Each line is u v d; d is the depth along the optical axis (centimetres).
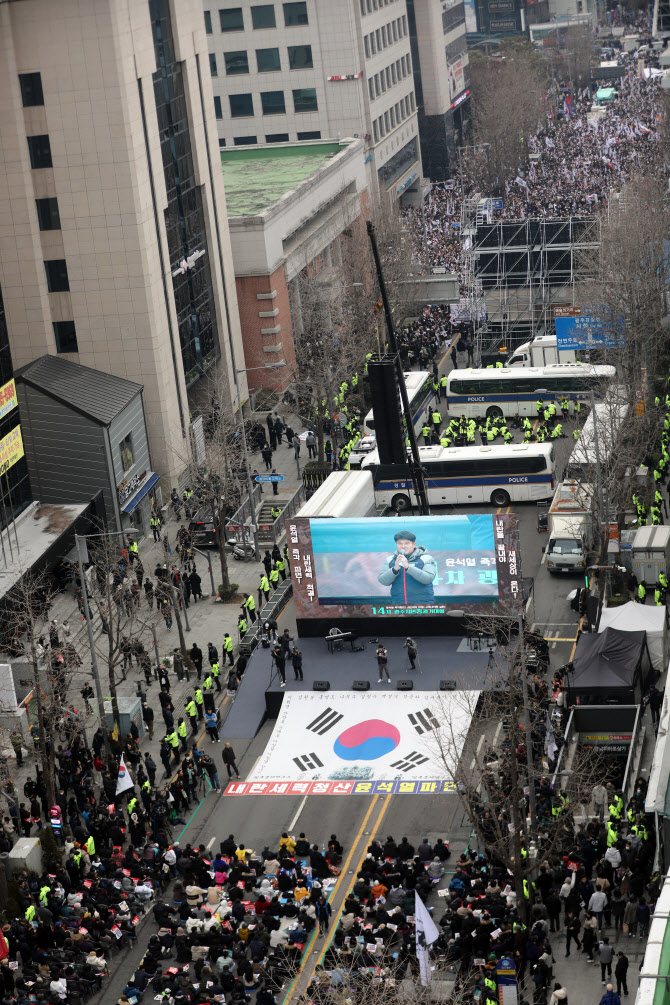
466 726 7194
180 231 11238
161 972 5528
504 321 13388
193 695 7956
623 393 10769
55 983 5362
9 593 8244
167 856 6197
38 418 9894
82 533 9588
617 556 8488
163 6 10931
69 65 10025
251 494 9656
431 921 5103
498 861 5888
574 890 5438
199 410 11706
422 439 11819
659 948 4084
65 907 5853
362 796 6838
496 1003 5062
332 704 7619
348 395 12631
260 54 17125
